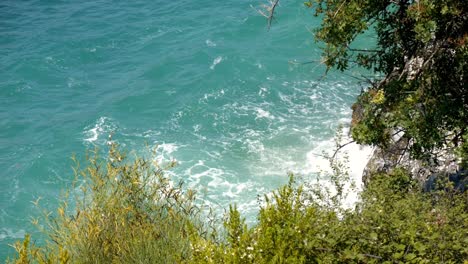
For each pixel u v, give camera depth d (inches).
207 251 267.1
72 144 1283.2
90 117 1386.6
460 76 437.7
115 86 1547.7
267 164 1092.5
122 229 284.7
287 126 1220.5
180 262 262.5
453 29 420.8
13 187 1127.6
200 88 1464.1
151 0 2058.3
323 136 1163.9
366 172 732.0
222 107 1354.6
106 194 295.7
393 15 478.3
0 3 2075.5
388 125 446.6
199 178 1064.2
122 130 1323.8
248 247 263.7
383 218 310.2
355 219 312.2
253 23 1806.1
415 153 467.8
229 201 979.9
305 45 1648.6
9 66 1652.3
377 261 284.4
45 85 1572.3
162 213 303.3
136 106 1424.7
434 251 288.7
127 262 270.4
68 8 2038.6
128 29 1866.4
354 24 459.2
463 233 304.8
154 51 1726.1
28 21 1948.8
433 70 438.9
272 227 278.7
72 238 274.2
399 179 492.1
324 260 274.5
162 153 1186.6
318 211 331.6
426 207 362.9
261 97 1380.4
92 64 1684.3
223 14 1893.5
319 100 1310.3
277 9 1830.7
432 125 427.8
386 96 451.2
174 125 1314.0
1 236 979.9
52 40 1804.9
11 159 1230.3
